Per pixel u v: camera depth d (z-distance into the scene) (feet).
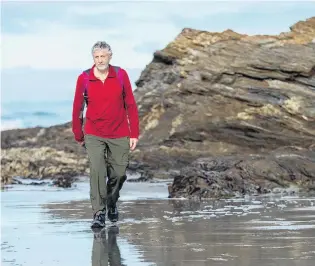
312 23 172.65
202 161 103.09
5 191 107.76
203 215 69.56
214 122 163.22
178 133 165.58
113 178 65.36
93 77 63.52
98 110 63.67
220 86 166.30
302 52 164.76
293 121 157.79
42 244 53.11
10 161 156.56
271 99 160.56
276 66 162.09
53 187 116.78
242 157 104.58
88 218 68.80
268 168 100.22
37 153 165.99
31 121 345.92
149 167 147.23
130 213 72.74
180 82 175.63
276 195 94.12
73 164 154.92
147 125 178.40
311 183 100.22
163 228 60.39
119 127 64.44
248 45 169.37
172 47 188.24
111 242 53.36
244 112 161.89
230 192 93.50
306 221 62.80
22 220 67.62
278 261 44.14
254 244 50.60
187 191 92.68
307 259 44.62
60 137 204.03
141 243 52.49
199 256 46.50
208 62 169.48
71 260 46.62
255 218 65.77
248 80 164.66
